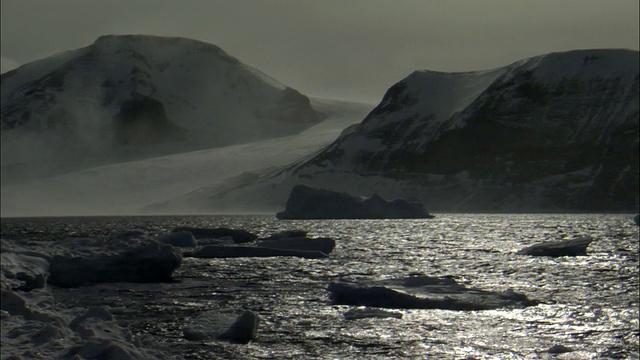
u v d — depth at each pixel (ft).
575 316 112.27
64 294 131.44
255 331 97.71
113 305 121.60
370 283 130.93
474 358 88.48
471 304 116.67
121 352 71.61
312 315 113.29
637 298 129.49
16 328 82.48
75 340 78.33
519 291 139.64
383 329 103.04
